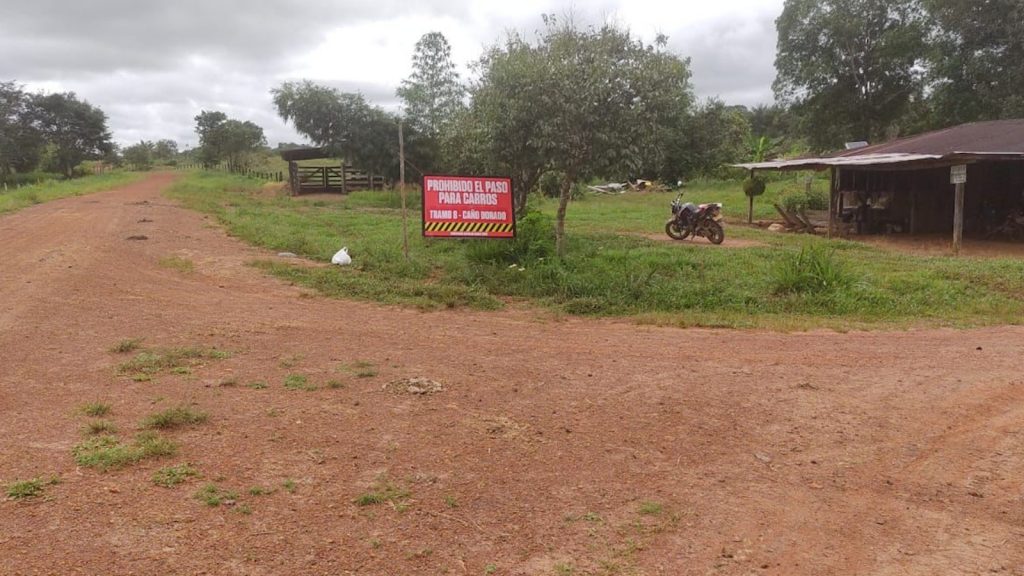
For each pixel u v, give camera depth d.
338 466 3.88
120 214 21.45
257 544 3.04
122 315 7.96
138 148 85.62
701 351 6.77
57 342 6.63
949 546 3.18
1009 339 7.41
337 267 11.76
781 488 3.74
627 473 3.89
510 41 11.33
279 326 7.61
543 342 7.12
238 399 4.99
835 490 3.73
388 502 3.47
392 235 15.99
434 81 31.59
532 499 3.55
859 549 3.15
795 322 8.24
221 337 7.00
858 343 7.19
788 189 34.94
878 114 36.78
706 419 4.77
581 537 3.20
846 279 10.01
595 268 11.13
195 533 3.11
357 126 32.59
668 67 10.50
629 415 4.82
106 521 3.20
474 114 14.20
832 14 35.09
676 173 35.97
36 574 2.76
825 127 38.41
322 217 21.91
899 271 11.90
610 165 10.70
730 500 3.60
